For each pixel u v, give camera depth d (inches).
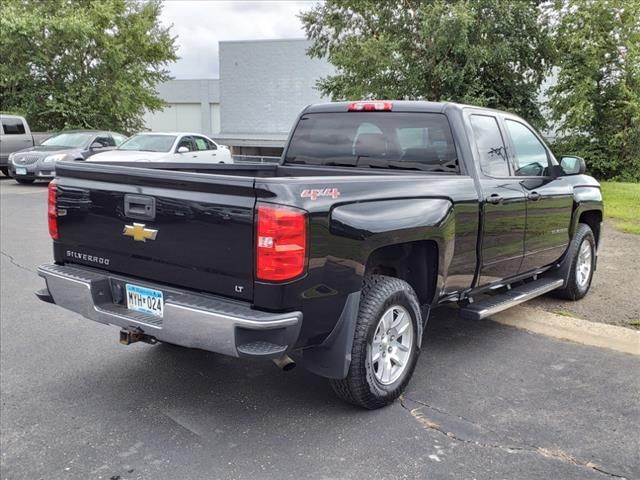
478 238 174.4
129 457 126.2
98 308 144.1
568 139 881.5
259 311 121.6
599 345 196.5
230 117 1694.1
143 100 1108.5
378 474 120.0
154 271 137.9
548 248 218.2
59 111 970.7
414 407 149.6
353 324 135.2
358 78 812.6
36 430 137.2
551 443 132.6
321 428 138.6
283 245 118.8
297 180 123.1
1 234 373.4
